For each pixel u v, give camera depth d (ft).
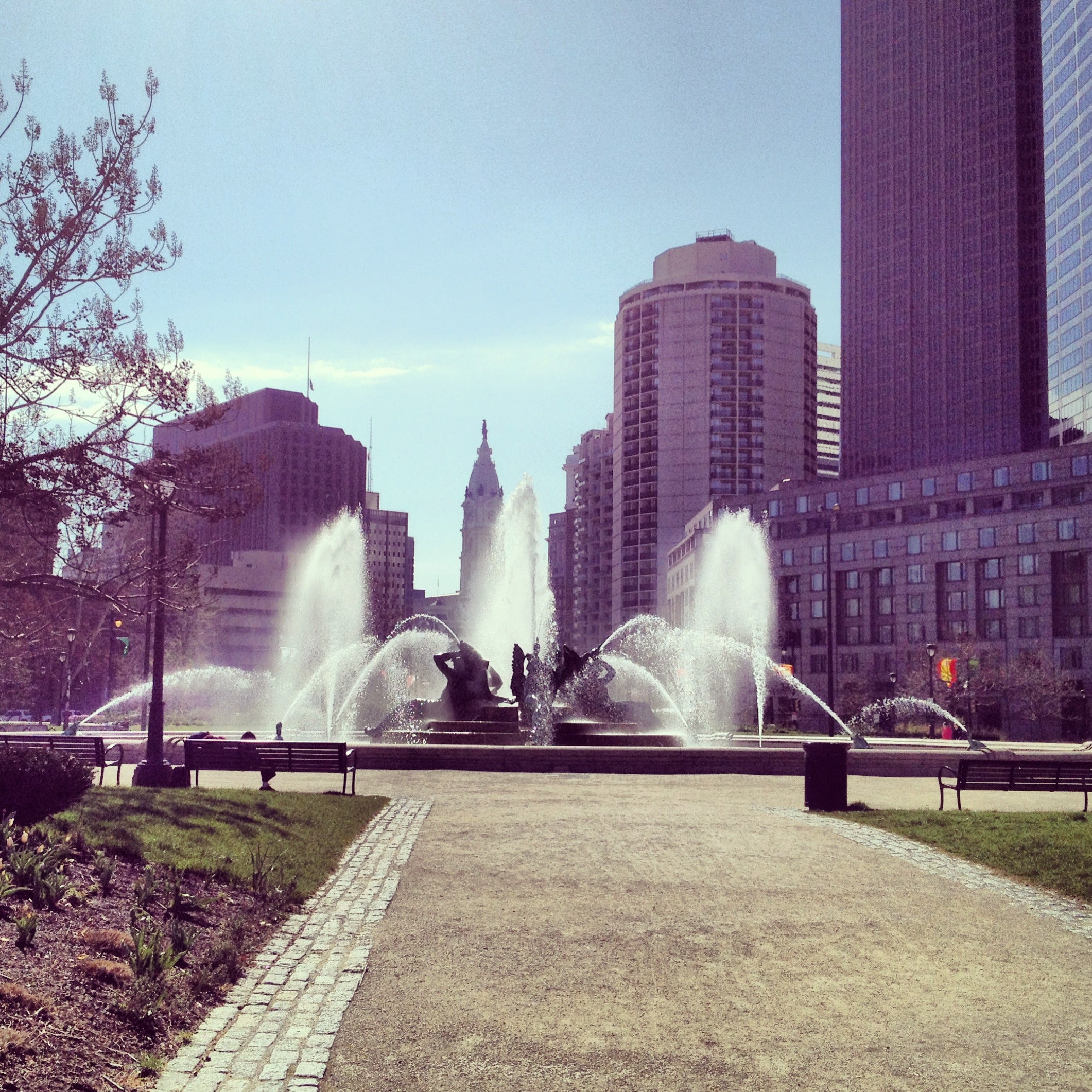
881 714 374.22
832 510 435.53
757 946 41.86
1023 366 638.94
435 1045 30.66
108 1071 27.30
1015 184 652.07
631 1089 27.58
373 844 65.26
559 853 62.03
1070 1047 30.99
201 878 48.16
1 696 335.88
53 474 69.36
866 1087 27.89
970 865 59.52
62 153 67.46
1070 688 362.94
